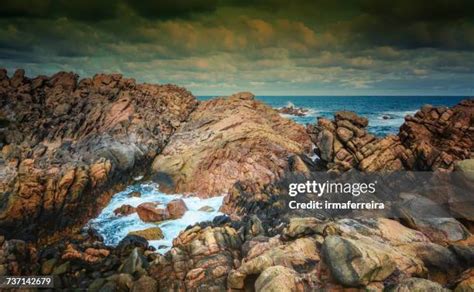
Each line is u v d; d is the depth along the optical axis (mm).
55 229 13422
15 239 11680
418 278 8570
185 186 16969
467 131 16672
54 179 13984
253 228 12445
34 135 18438
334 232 10703
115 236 13406
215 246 11453
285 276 8930
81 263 11578
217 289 9812
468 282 8656
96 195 15461
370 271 8719
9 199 12836
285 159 18031
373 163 16688
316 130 21312
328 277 9148
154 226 13984
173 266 10820
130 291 9891
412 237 11094
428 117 17922
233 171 17094
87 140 18641
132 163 17656
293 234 11047
